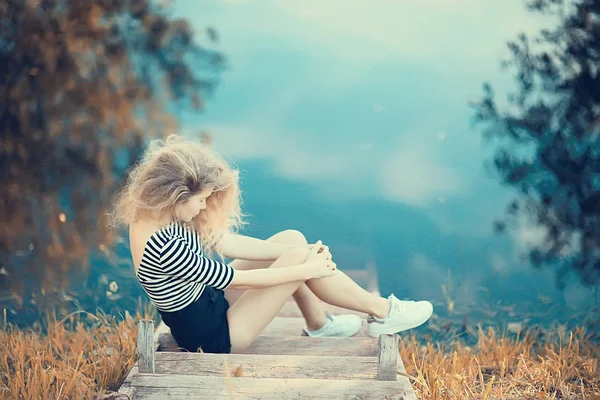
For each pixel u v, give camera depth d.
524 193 6.32
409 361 3.85
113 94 5.72
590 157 6.12
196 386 2.98
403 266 5.43
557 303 4.91
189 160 3.16
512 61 7.75
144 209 3.13
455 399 3.40
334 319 3.82
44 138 5.48
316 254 3.52
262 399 2.93
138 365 3.08
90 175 5.56
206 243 3.54
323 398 2.94
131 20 6.08
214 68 8.10
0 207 5.27
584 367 3.83
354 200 6.43
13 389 3.29
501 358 4.01
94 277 5.19
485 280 5.26
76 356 3.80
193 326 3.25
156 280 3.12
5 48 5.43
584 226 5.86
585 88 6.18
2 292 4.88
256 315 3.41
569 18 6.25
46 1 5.47
